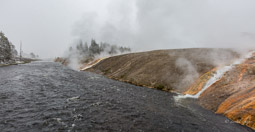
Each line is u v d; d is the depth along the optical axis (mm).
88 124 12547
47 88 23078
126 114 15484
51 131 10938
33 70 46750
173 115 16531
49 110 14641
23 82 26016
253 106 15523
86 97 20156
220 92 22734
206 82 28578
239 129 13828
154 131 12438
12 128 10852
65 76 38094
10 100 16344
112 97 21531
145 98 23016
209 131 13211
